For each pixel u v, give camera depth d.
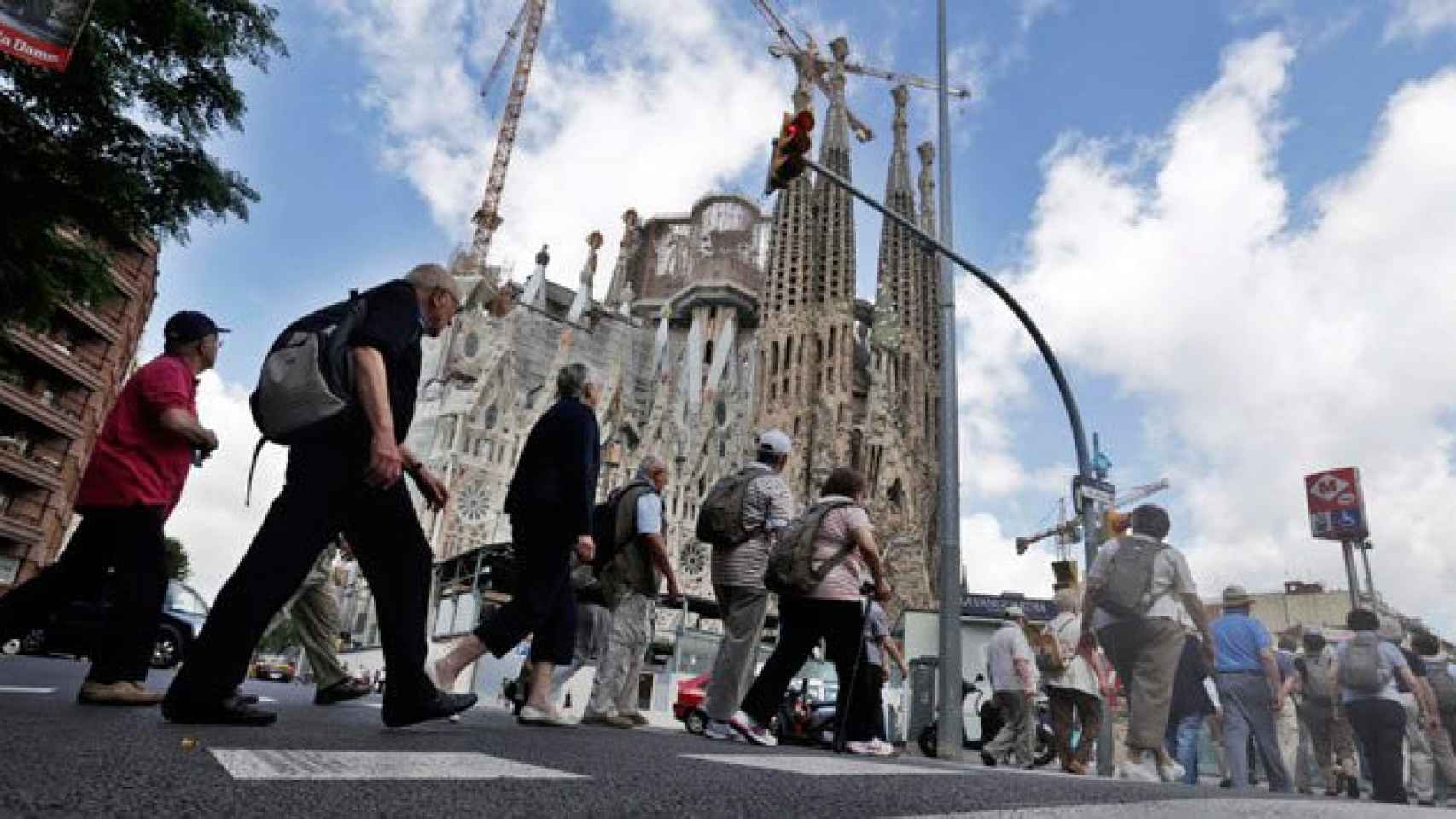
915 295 115.62
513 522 4.96
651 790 2.06
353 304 3.61
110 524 4.41
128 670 4.30
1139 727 6.16
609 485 90.12
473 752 2.77
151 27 10.95
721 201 132.50
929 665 17.56
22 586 4.34
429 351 91.62
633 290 138.00
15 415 37.59
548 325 108.19
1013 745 9.93
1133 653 6.34
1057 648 8.88
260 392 3.41
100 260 11.75
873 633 7.79
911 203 123.06
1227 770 7.30
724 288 122.25
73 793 1.53
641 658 6.78
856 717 6.01
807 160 12.33
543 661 5.40
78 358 39.59
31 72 10.17
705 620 49.16
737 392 114.62
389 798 1.70
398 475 3.30
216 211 12.21
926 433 110.00
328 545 3.62
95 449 4.46
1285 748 9.27
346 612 64.94
